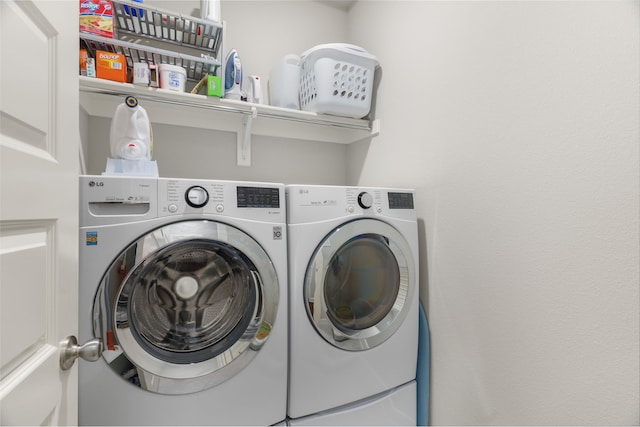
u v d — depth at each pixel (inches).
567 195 35.2
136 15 52.0
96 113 57.0
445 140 51.2
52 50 21.3
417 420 53.6
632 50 30.1
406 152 60.0
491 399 43.1
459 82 48.8
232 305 43.0
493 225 43.4
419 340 54.5
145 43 59.4
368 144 72.0
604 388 32.0
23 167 17.7
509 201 41.3
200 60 54.3
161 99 54.5
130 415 34.2
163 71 52.5
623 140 30.6
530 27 39.0
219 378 38.1
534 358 38.3
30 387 18.3
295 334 42.3
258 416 40.3
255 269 40.2
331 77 60.1
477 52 45.9
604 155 32.0
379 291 52.9
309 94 63.4
